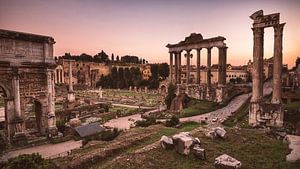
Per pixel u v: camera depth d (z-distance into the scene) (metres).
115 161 19.41
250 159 19.83
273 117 35.00
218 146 22.28
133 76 170.62
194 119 46.88
